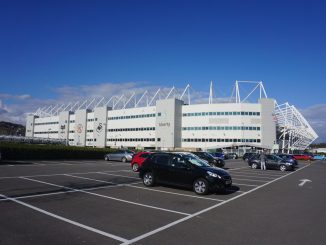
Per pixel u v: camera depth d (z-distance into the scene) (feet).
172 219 26.07
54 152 108.47
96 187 42.14
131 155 111.34
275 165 95.86
